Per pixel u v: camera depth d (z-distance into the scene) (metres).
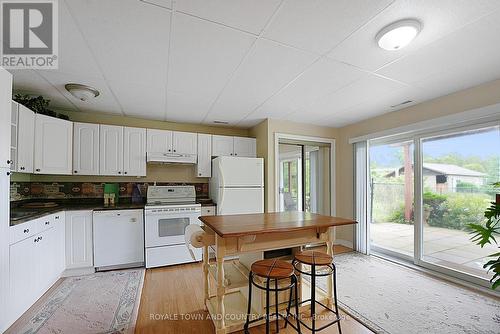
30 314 2.01
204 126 4.27
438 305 2.18
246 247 1.78
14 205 2.85
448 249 2.86
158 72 2.20
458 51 1.83
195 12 1.41
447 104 2.76
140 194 3.73
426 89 2.60
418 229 3.15
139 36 1.65
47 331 1.79
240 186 3.57
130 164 3.45
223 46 1.78
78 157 3.16
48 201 3.26
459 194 2.77
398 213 3.55
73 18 1.45
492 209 1.78
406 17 1.45
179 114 3.58
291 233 1.92
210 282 2.30
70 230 2.83
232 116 3.70
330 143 4.34
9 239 1.79
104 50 1.82
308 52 1.86
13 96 2.54
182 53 1.88
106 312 2.06
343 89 2.61
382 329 1.84
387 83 2.44
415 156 3.21
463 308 2.12
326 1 1.32
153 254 3.12
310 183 4.49
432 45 1.75
